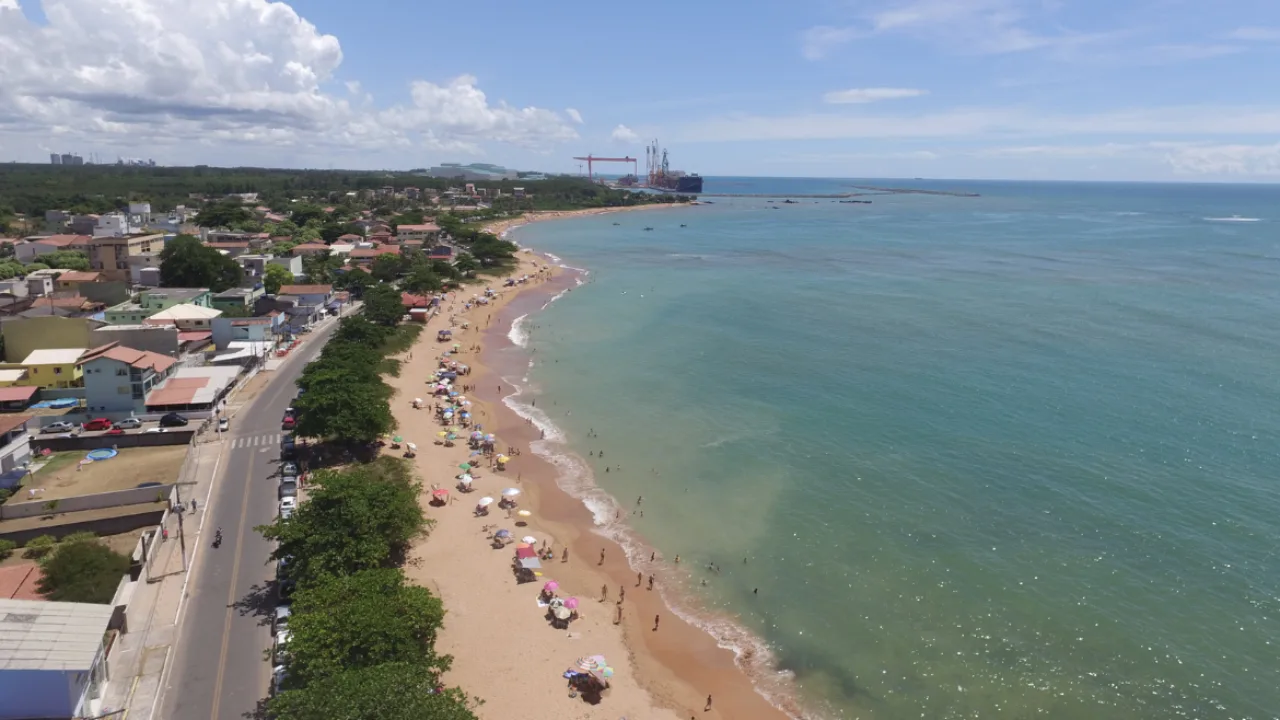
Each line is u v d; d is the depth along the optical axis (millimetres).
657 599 61125
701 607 60188
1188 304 155500
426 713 38094
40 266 153750
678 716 48812
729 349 128875
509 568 64000
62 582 51406
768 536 69688
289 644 44188
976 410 96562
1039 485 76125
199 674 47344
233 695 45688
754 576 63938
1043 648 54062
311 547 55000
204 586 56625
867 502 74625
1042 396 100375
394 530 60438
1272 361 112750
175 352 103438
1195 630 55094
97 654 43531
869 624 57469
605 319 154500
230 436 84438
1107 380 105812
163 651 49312
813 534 69562
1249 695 49156
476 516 72188
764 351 127062
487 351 130125
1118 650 53469
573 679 51000
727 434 92188
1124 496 73375
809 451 86500
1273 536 65688
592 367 120625
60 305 124438
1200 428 88125
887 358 120812
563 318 155625
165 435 82562
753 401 103125
